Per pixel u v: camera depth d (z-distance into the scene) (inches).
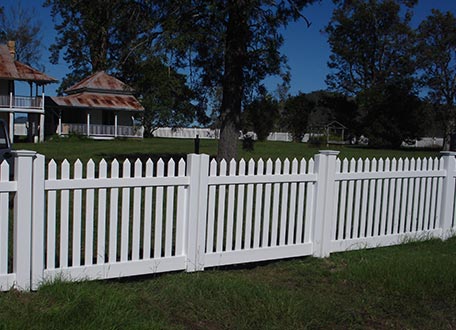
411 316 160.4
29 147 1033.5
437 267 202.4
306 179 220.8
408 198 261.3
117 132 1611.7
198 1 431.2
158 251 186.9
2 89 1322.6
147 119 1676.9
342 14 2137.1
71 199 336.8
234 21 447.2
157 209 185.2
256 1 406.6
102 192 174.4
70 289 156.6
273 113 1712.6
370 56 2191.2
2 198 155.9
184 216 191.8
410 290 177.3
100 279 175.2
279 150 1093.1
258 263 218.5
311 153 964.6
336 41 2231.8
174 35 430.0
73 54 1881.2
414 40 1932.8
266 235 213.0
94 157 742.5
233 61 478.3
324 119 2390.5
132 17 465.7
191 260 192.7
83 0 518.3
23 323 132.3
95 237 254.5
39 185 159.8
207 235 198.1
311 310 156.4
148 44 458.0
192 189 190.2
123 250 180.2
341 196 234.8
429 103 1803.6
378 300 171.0
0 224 156.4
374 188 246.2
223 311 153.6
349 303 168.4
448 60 1800.0
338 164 230.7
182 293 165.6
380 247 249.8
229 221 202.4
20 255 158.1
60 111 1524.4
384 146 1654.8
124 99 1658.5
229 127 492.1
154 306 156.1
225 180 197.6
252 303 159.3
